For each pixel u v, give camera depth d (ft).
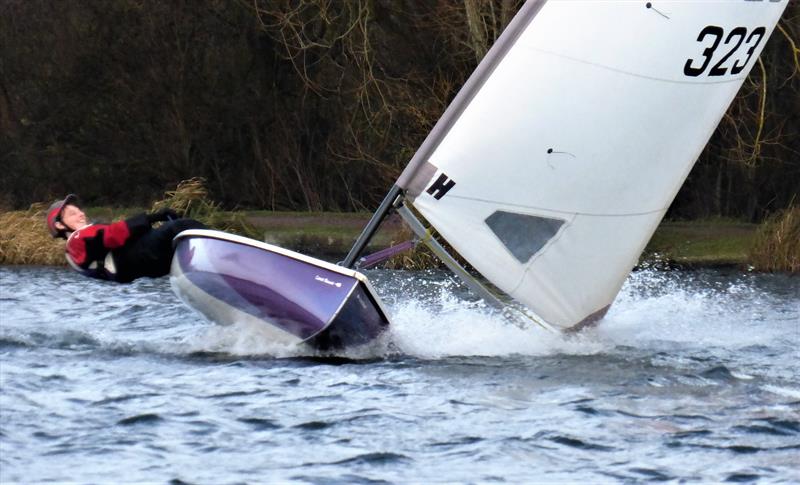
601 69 109.60
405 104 244.42
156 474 74.95
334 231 220.43
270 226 226.99
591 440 82.69
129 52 265.75
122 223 114.32
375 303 111.04
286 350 113.80
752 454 79.25
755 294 164.04
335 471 75.77
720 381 101.86
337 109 264.31
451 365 108.47
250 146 274.16
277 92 270.26
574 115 110.42
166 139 269.23
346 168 265.75
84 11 264.93
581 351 116.47
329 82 262.67
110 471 75.46
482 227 113.19
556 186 111.86
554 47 109.50
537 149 111.14
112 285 181.57
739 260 203.82
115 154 270.46
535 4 109.60
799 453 79.41
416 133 247.09
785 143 246.47
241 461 77.82
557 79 109.91
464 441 82.43
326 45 240.32
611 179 112.16
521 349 116.57
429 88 239.71
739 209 253.85
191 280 112.47
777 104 244.83
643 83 110.22
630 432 84.69
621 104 110.52
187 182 239.30
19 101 269.23
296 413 89.76
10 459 77.82
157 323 138.31
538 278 114.52
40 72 267.18
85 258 114.11
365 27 228.22
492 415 89.45
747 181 250.78
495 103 110.73
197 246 111.86
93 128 269.64
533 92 110.22
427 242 115.65
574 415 89.40
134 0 264.11
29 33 266.98
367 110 254.06
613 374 104.58
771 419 87.97
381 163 243.19
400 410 90.74
